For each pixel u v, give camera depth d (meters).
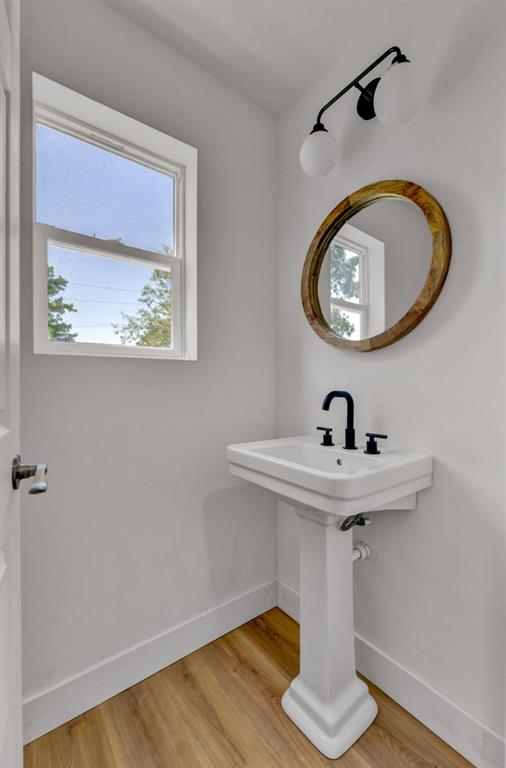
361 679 1.34
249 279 1.69
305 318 1.63
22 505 1.11
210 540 1.55
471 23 1.05
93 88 1.25
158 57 1.41
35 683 1.13
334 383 1.50
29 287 1.12
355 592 1.38
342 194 1.46
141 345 1.51
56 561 1.17
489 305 1.02
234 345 1.64
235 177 1.64
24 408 1.12
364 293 1.35
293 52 1.45
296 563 1.68
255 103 1.70
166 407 1.43
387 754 1.07
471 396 1.06
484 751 1.02
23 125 1.11
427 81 1.15
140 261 1.51
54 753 1.08
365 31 1.35
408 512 1.21
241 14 1.31
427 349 1.17
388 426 1.29
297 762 1.05
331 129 1.49
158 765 1.05
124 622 1.31
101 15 1.27
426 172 1.16
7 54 0.66
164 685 1.32
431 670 1.15
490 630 1.02
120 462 1.31
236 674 1.37
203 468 1.54
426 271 1.15
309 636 1.18
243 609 1.66
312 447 1.38
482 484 1.04
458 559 1.09
